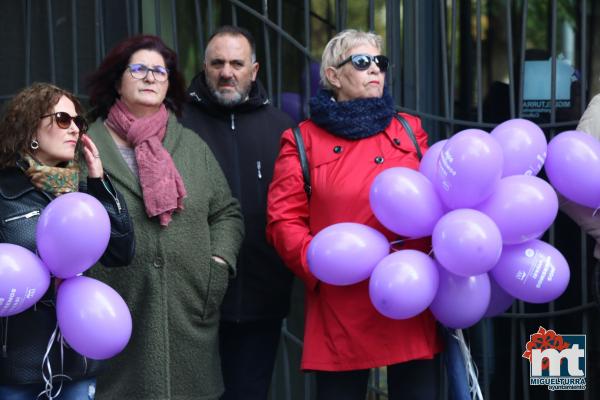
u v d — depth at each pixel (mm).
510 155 4391
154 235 4633
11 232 4086
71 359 4219
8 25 6012
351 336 4496
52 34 5887
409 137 4688
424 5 5918
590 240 5793
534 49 5984
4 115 4227
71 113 4230
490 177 4082
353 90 4656
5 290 3842
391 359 4457
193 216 4727
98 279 4617
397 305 4164
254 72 5285
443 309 4363
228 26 5254
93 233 3953
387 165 4570
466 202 4184
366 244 4285
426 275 4191
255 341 5180
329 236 4309
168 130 4816
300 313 6133
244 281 5109
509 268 4355
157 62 4719
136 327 4648
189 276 4691
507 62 5996
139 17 6031
